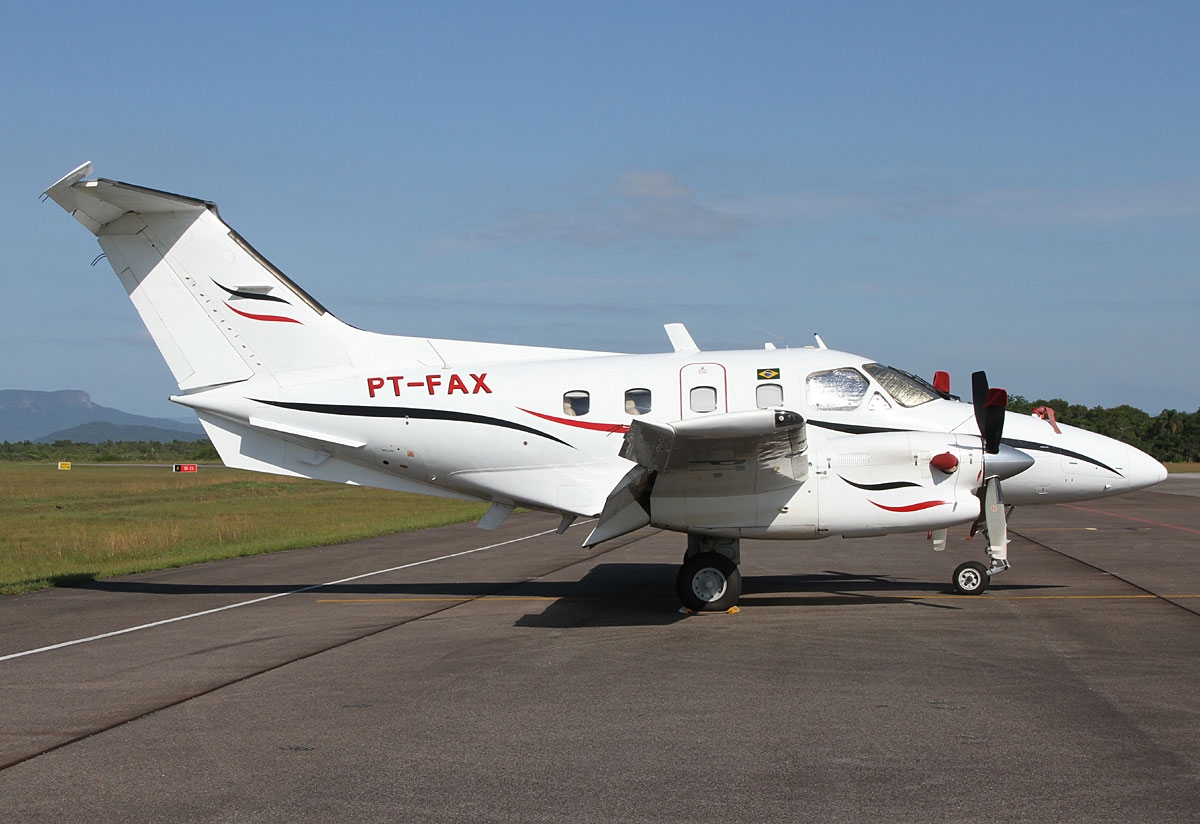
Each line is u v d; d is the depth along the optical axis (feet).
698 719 18.83
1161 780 14.97
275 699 20.88
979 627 27.96
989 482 34.04
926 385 36.63
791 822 13.58
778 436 28.58
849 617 30.12
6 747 17.71
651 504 32.04
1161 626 27.78
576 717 19.11
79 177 34.37
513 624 29.84
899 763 16.01
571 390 35.88
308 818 14.05
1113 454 37.19
